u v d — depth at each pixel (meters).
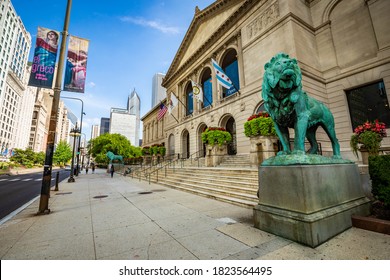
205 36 26.81
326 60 15.24
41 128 115.56
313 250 3.33
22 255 3.45
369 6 13.31
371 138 7.85
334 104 14.39
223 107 20.84
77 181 19.55
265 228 4.38
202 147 25.38
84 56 8.27
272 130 10.22
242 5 19.38
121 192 11.14
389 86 11.93
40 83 7.30
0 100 68.31
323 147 13.22
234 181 9.25
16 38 81.56
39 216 6.26
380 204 5.26
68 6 8.16
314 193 3.89
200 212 6.21
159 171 18.70
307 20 16.17
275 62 4.65
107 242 3.98
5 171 36.97
